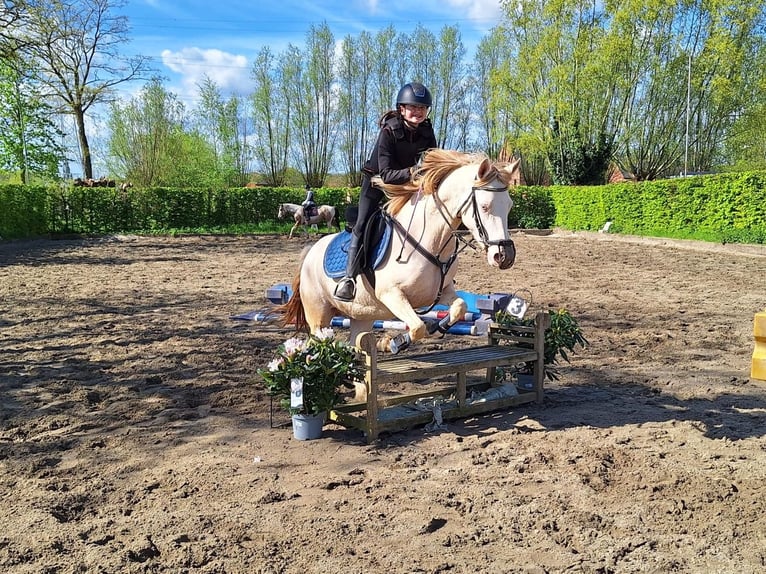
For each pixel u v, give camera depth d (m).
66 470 4.55
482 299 6.42
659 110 37.62
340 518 3.75
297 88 51.34
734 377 6.99
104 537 3.54
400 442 5.10
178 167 41.72
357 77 51.41
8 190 26.06
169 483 4.31
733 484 4.18
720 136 40.22
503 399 5.89
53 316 10.72
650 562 3.25
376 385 5.04
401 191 5.10
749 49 36.41
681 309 11.04
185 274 16.47
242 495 4.11
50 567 3.22
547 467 4.52
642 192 26.59
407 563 3.24
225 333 9.39
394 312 4.96
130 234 29.73
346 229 5.73
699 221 24.14
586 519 3.71
